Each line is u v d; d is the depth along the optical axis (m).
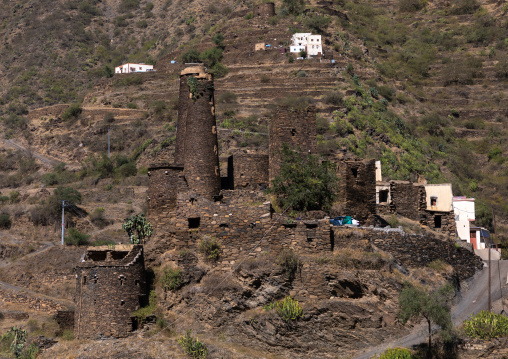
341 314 48.09
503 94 174.00
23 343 51.81
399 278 50.31
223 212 52.69
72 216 92.75
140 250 51.88
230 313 49.69
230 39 173.88
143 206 100.81
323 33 175.50
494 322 47.62
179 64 170.12
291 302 48.44
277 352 47.78
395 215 64.44
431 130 149.12
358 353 47.00
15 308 65.94
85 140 142.50
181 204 53.41
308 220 51.84
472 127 158.75
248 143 105.31
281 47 163.12
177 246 52.84
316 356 47.28
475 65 187.25
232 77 154.00
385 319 48.22
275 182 55.44
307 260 49.91
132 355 47.94
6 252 81.19
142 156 125.69
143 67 179.25
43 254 76.25
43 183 126.50
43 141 150.25
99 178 121.50
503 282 54.31
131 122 145.00
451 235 64.88
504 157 142.38
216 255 51.88
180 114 59.25
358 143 114.50
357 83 150.12
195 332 49.53
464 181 127.19
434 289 51.25
